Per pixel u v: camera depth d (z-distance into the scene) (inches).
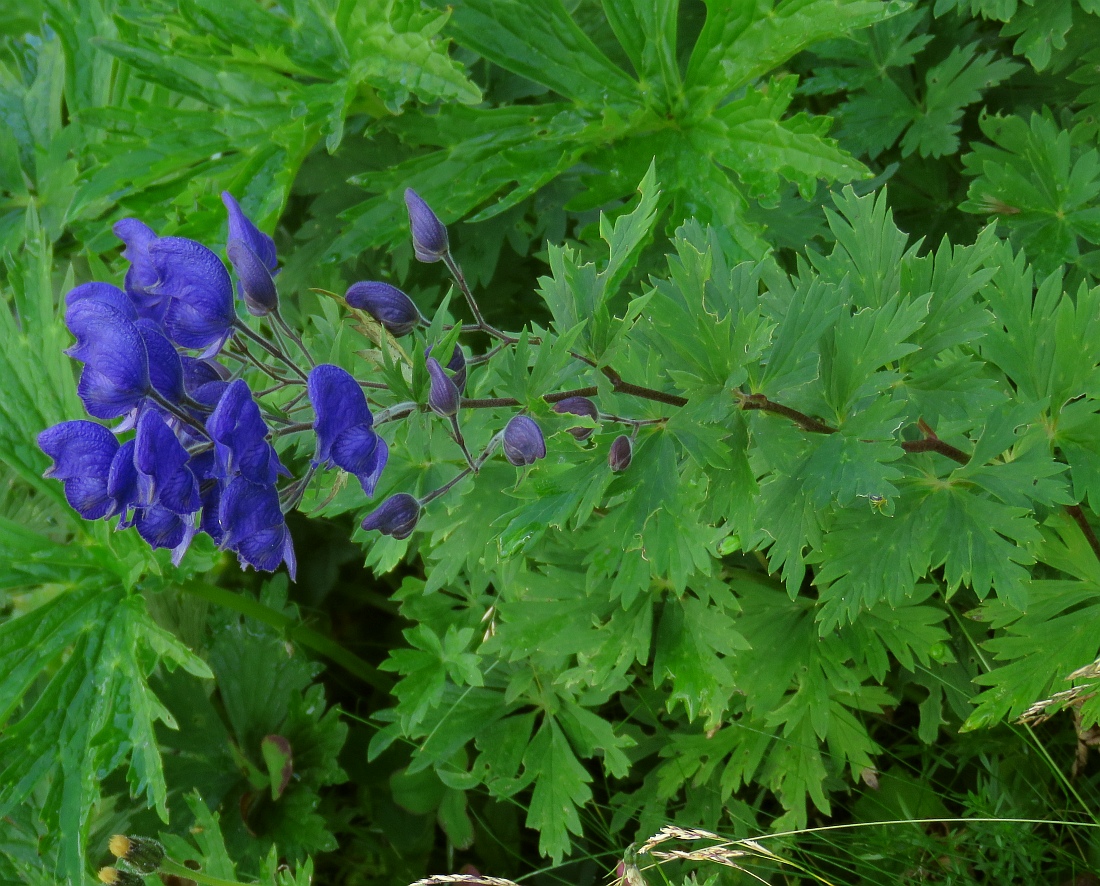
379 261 43.3
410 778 41.6
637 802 39.7
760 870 38.9
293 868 40.9
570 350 35.3
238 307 40.1
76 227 44.6
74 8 44.3
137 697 38.8
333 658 42.8
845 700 38.7
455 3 40.7
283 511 33.5
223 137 41.1
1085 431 36.4
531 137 40.7
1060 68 40.8
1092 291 36.0
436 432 37.9
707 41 39.7
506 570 38.1
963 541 35.6
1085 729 37.7
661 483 35.0
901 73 41.8
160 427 32.8
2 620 43.1
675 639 38.4
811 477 35.0
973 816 38.4
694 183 39.9
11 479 44.2
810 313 35.0
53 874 40.3
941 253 36.2
